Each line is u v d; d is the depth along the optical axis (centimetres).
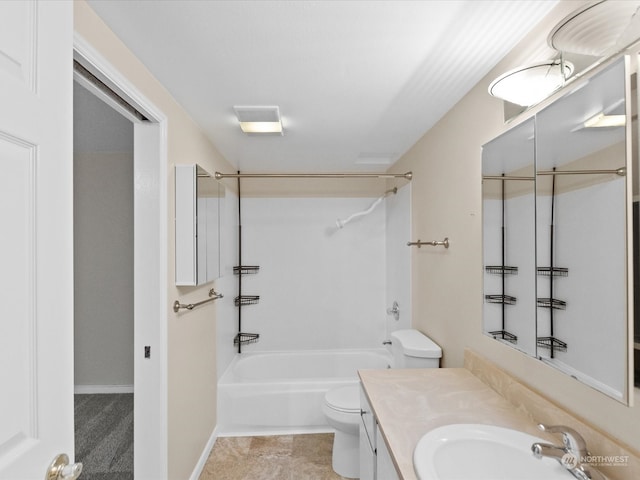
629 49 91
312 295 390
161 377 171
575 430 108
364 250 393
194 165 192
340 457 232
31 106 69
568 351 113
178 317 194
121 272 355
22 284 66
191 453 216
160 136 174
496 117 160
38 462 69
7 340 63
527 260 134
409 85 179
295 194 390
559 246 117
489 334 163
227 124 234
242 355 371
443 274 222
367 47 145
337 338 391
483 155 168
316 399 288
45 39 73
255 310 385
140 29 131
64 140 79
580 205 107
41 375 71
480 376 169
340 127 243
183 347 202
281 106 205
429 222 248
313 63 157
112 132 299
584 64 107
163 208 174
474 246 182
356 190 395
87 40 117
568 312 113
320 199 392
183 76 167
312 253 391
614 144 94
